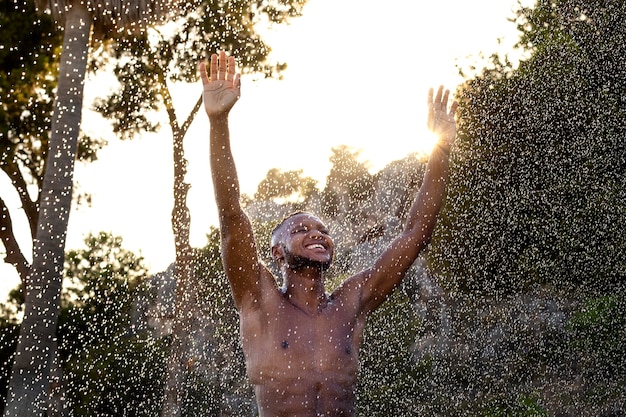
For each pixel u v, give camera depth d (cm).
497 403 862
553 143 857
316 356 276
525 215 878
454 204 884
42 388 762
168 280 1044
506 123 855
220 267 972
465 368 883
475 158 866
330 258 287
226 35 1057
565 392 848
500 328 895
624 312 854
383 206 855
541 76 842
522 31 844
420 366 885
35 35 1098
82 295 1084
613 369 844
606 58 837
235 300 286
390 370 887
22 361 761
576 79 841
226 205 272
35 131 1133
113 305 1081
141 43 1067
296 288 286
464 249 898
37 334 764
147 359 1039
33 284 771
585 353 856
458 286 908
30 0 1031
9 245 1116
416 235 304
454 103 327
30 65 1108
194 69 1083
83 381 1041
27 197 1130
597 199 863
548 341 873
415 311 909
